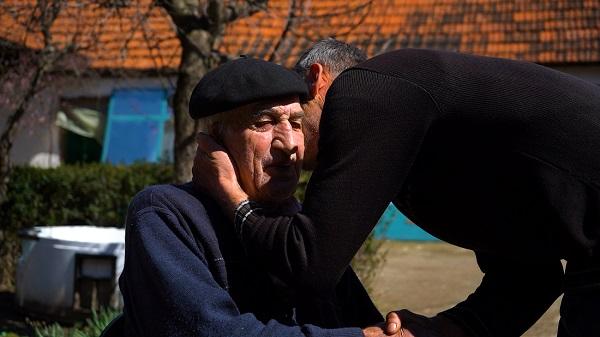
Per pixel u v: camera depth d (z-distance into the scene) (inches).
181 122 187.0
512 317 87.2
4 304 258.8
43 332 194.2
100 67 356.5
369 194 72.6
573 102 78.6
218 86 77.0
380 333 80.2
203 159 78.9
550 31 464.8
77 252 220.5
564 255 79.7
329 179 73.0
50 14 235.6
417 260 388.8
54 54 258.2
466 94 76.3
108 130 430.3
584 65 442.0
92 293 220.1
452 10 490.0
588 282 78.5
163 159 389.7
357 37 299.1
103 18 206.7
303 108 84.4
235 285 77.3
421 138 75.2
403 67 77.0
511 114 76.3
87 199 307.4
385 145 73.4
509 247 81.4
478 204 79.2
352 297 92.2
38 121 397.7
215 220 77.9
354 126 73.7
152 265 72.8
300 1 195.6
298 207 85.4
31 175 308.3
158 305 71.9
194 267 73.1
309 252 71.2
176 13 184.4
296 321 82.7
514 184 77.5
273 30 330.0
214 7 183.6
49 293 225.1
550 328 227.1
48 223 306.5
